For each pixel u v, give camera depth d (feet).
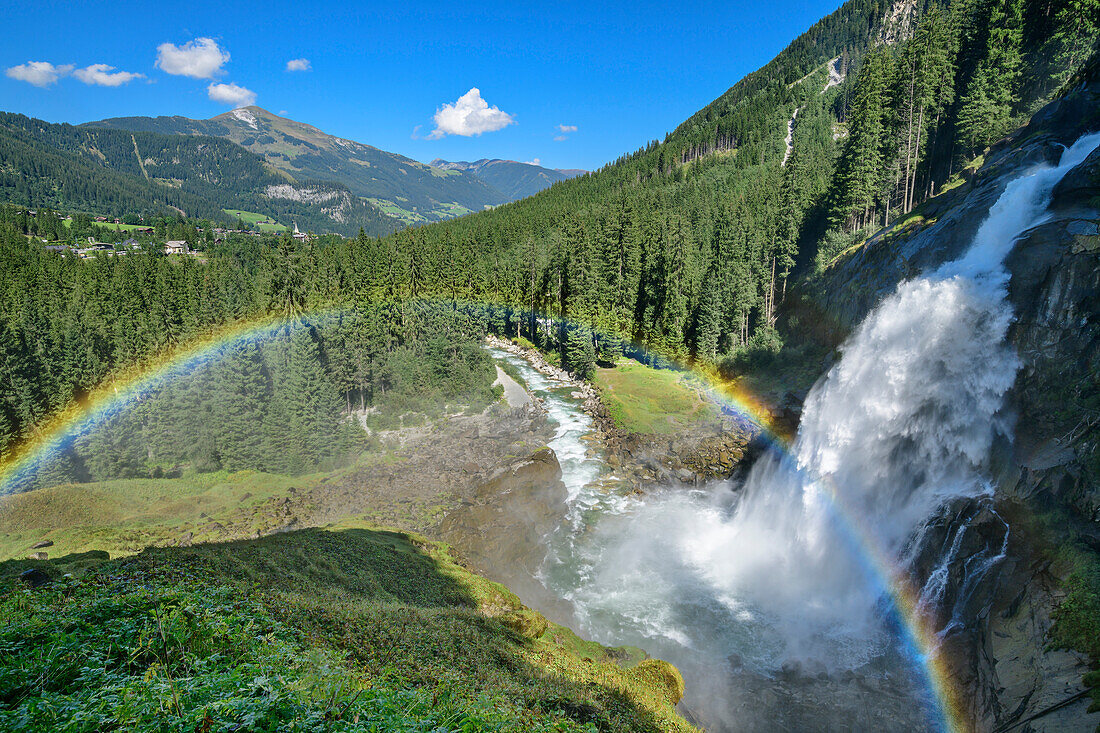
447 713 33.17
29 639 30.73
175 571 59.47
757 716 86.22
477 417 237.86
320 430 200.54
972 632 87.51
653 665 83.61
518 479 158.20
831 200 262.26
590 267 302.45
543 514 152.05
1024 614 79.15
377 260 337.31
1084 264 96.68
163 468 203.82
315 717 25.57
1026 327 105.09
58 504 160.66
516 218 541.34
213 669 29.99
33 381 207.10
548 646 79.66
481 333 333.83
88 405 214.07
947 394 116.88
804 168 347.15
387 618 63.87
